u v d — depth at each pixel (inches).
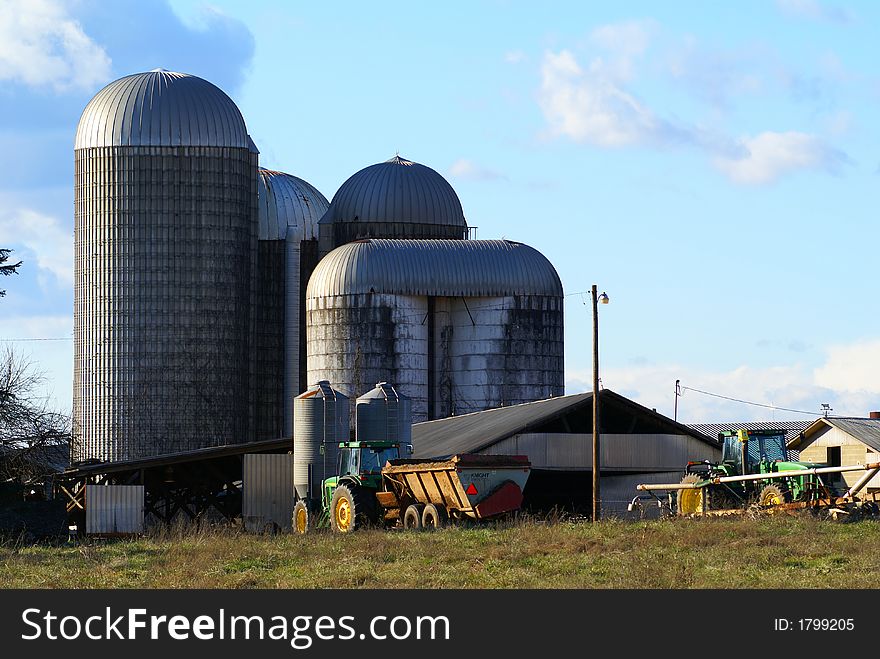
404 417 4894.2
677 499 3742.6
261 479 4817.9
